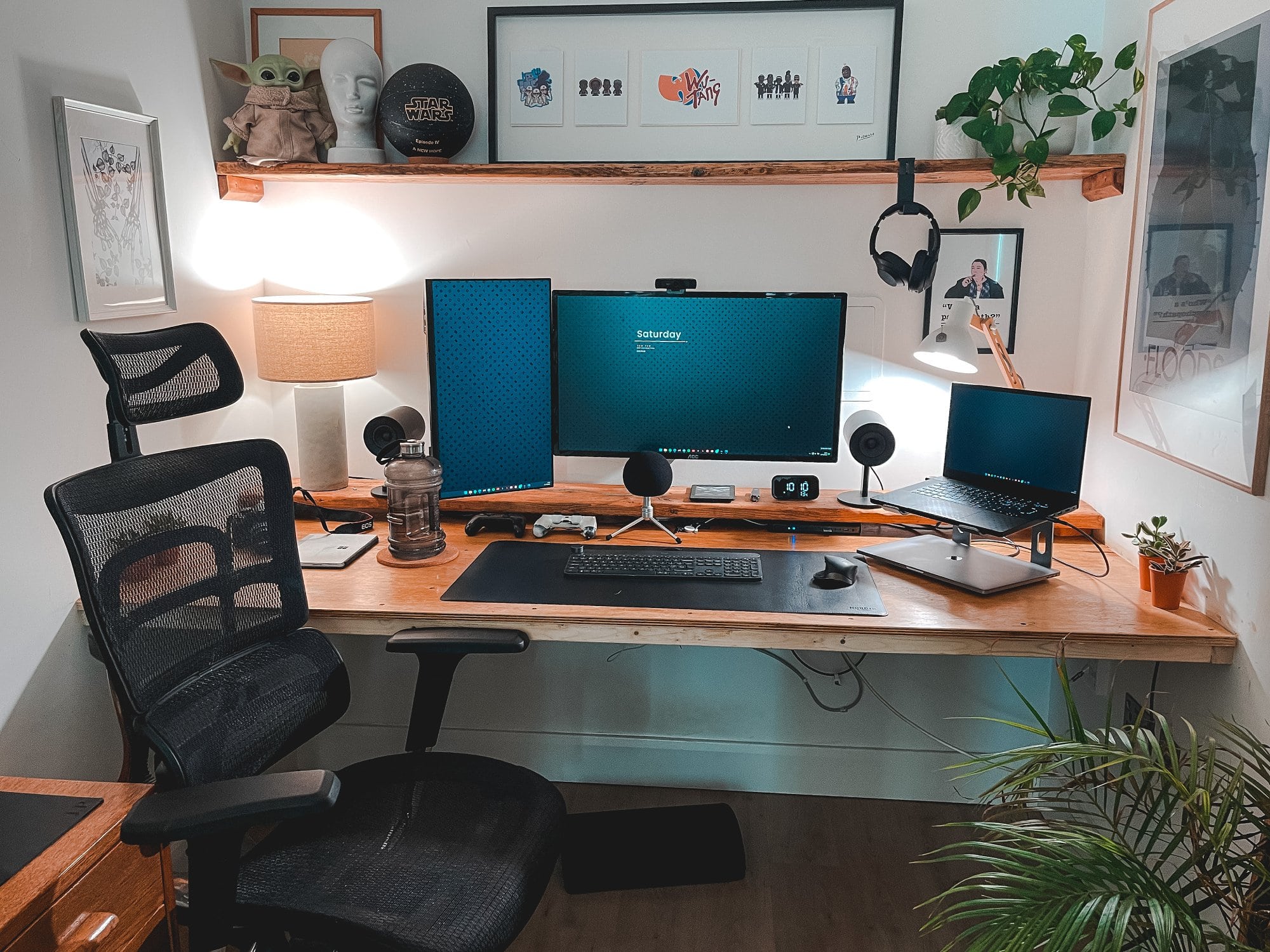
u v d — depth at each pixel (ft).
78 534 4.60
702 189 8.51
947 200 8.32
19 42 6.03
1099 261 7.98
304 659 5.86
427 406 9.12
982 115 7.52
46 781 5.12
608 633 6.48
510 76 8.48
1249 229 5.60
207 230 8.13
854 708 8.95
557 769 9.30
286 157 8.22
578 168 7.95
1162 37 6.77
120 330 7.07
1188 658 6.03
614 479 9.10
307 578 7.20
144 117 7.12
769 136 8.38
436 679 6.26
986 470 7.58
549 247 8.75
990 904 4.54
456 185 8.70
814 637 6.39
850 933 7.23
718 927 7.29
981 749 8.90
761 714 9.04
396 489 7.48
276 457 5.90
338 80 8.16
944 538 7.92
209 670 5.34
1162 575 6.44
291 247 8.95
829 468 8.91
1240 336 5.71
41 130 6.23
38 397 6.27
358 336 8.35
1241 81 5.68
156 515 5.06
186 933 6.20
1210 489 6.21
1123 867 4.48
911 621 6.35
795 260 8.56
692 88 8.37
